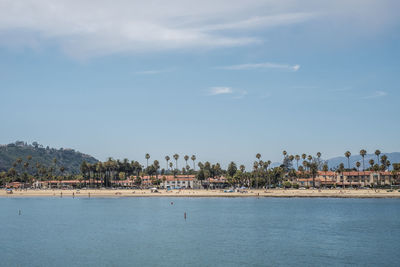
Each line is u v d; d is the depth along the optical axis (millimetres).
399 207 164125
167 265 64375
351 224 112188
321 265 64250
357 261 66750
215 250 75375
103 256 70688
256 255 71188
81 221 121875
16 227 108938
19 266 64062
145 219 126062
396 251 74188
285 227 106312
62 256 70812
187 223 115312
